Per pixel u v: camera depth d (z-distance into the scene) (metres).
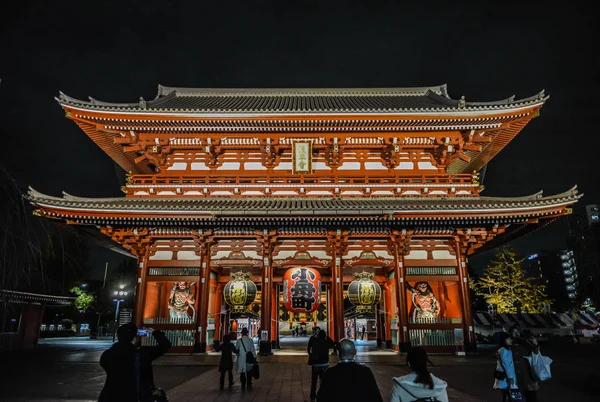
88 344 42.00
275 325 30.19
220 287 30.02
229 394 13.73
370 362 21.77
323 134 29.67
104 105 28.70
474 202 27.16
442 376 17.69
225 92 43.09
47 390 15.15
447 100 35.91
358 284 25.31
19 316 33.19
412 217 25.06
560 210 25.14
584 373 18.48
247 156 31.16
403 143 30.39
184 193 29.70
